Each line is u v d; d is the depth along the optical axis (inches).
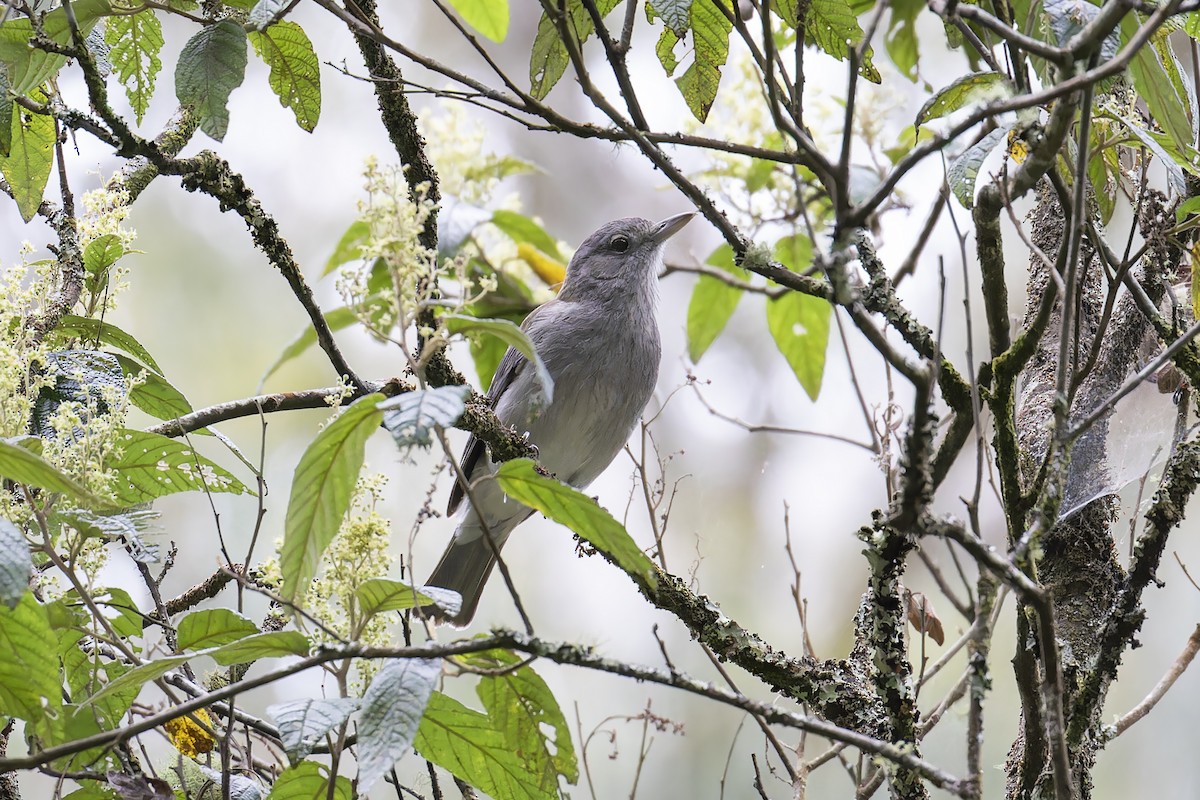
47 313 253.0
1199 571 507.8
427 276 189.6
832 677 258.4
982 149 209.8
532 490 184.4
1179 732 487.8
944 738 417.7
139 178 297.3
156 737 372.5
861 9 359.3
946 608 469.1
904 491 167.5
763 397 609.0
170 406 267.9
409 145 290.5
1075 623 253.9
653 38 594.2
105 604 219.5
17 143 262.5
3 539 164.6
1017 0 262.5
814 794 448.1
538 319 415.2
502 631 175.5
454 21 231.5
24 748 358.6
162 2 238.4
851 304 166.2
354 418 177.0
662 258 433.1
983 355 514.9
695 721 498.3
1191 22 240.5
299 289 265.3
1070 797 181.8
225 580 284.5
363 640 197.5
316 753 211.0
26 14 231.8
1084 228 220.4
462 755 207.3
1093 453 268.2
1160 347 273.1
